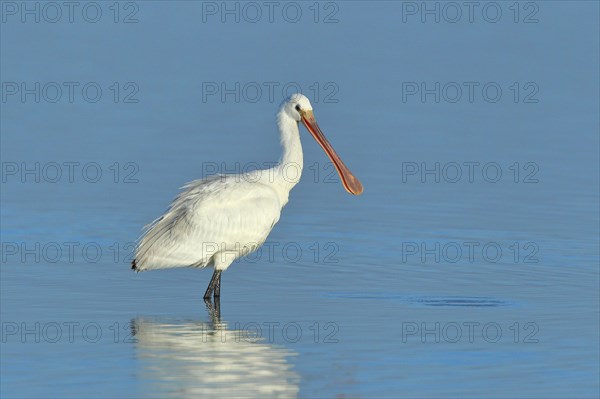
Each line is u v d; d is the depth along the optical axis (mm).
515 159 32969
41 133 35344
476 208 26906
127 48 52469
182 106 40844
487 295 19422
